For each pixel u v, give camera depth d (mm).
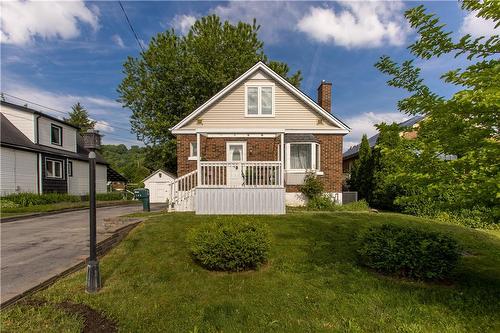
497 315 3678
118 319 3547
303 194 12953
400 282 4688
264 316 3658
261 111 13375
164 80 24547
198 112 13273
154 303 3943
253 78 13438
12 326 3182
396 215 9531
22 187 16891
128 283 4547
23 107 18172
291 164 12992
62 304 3803
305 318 3621
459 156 3703
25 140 17625
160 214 9469
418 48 4086
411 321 3531
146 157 27719
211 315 3646
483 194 3182
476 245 6836
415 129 4086
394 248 4809
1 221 10945
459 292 4336
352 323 3465
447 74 3684
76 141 23000
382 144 4355
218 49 24625
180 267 5219
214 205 9625
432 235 4977
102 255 5828
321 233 7039
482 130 3369
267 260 5512
